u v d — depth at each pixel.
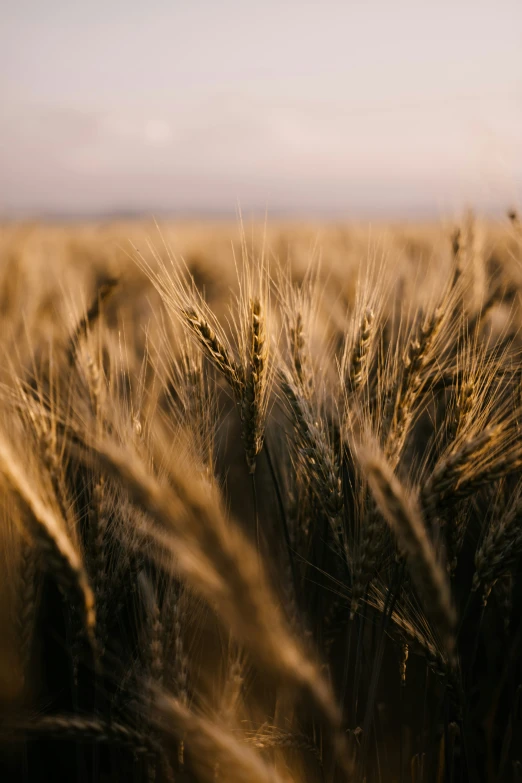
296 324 2.39
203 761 1.83
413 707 2.74
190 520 1.19
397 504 1.33
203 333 2.16
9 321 3.91
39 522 1.49
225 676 2.31
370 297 2.34
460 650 3.21
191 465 1.93
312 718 2.16
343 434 2.17
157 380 2.53
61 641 2.71
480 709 2.84
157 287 2.24
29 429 1.85
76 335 2.59
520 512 1.95
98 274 7.39
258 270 2.16
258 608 1.17
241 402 2.21
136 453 1.81
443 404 2.86
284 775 2.09
